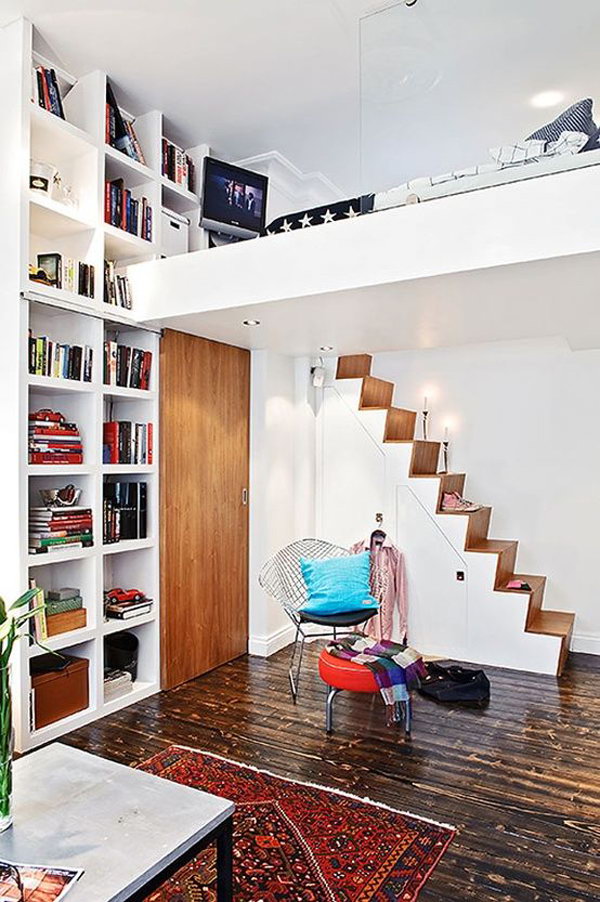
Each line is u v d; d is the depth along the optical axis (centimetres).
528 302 309
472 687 357
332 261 289
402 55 315
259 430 444
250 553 446
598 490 449
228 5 276
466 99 346
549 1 280
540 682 387
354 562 391
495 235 253
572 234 239
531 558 470
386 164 363
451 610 435
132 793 169
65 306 309
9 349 288
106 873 136
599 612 449
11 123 289
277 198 459
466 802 248
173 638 374
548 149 277
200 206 399
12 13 281
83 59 316
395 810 242
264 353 444
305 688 374
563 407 460
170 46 306
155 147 367
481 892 197
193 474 391
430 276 266
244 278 314
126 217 351
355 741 303
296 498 480
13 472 286
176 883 200
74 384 314
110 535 340
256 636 442
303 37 300
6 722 153
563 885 200
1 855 142
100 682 329
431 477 444
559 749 295
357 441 474
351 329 372
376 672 307
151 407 366
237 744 298
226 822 162
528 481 471
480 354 487
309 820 234
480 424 487
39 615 297
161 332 368
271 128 387
